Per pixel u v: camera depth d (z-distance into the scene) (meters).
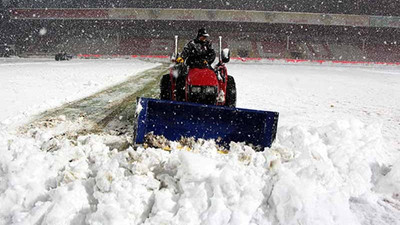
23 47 55.94
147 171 3.21
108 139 5.12
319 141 4.38
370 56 53.66
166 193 2.84
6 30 55.59
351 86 15.51
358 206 3.20
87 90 10.67
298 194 2.77
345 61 49.53
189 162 3.08
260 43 56.59
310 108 8.79
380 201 3.33
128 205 2.65
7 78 13.55
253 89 12.74
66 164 3.47
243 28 56.66
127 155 3.48
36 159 3.38
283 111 8.19
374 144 4.53
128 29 58.09
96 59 47.00
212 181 2.95
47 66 24.09
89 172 3.24
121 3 54.81
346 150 4.08
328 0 53.06
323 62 49.19
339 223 2.74
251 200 2.80
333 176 3.30
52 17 52.59
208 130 4.64
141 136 4.31
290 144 4.43
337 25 53.00
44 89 10.46
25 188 2.97
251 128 4.55
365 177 3.61
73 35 58.50
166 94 6.23
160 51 54.59
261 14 51.56
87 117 6.67
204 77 5.32
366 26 51.84
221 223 2.64
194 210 2.70
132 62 36.59
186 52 5.82
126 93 10.34
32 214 2.62
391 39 55.97
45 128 5.71
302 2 53.84
